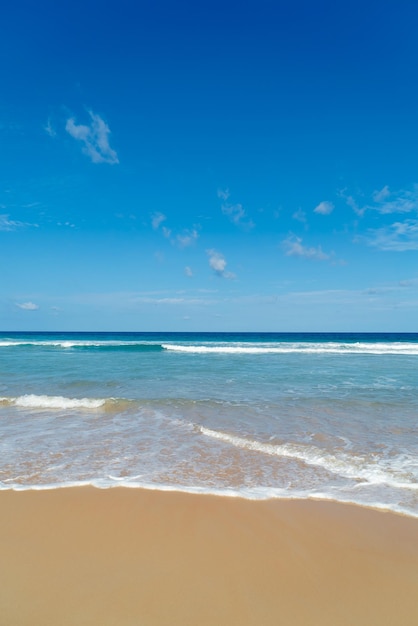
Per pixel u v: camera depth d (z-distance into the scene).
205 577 3.23
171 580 3.18
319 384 14.46
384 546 3.77
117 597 2.94
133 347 36.09
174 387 13.75
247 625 2.68
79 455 6.59
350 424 8.74
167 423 8.84
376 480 5.52
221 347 34.72
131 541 3.80
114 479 5.49
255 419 9.20
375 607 2.89
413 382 15.03
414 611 2.86
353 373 17.77
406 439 7.59
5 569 3.29
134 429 8.34
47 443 7.29
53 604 2.85
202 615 2.77
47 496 4.87
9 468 5.93
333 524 4.20
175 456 6.57
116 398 11.34
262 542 3.82
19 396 11.88
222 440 7.55
